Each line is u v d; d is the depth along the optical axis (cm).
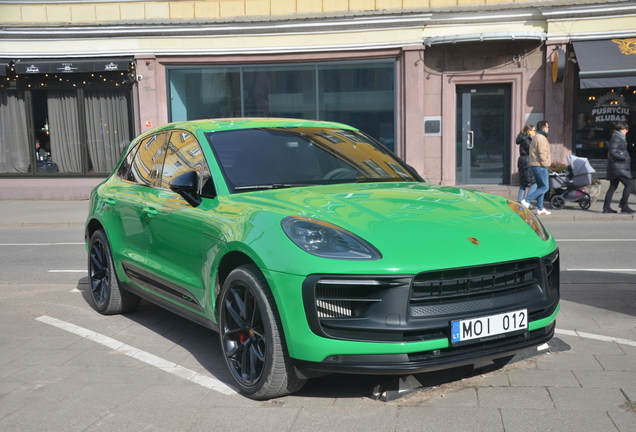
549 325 374
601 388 370
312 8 1622
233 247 371
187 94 1702
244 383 371
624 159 1263
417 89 1577
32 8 1700
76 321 553
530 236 375
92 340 494
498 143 1606
